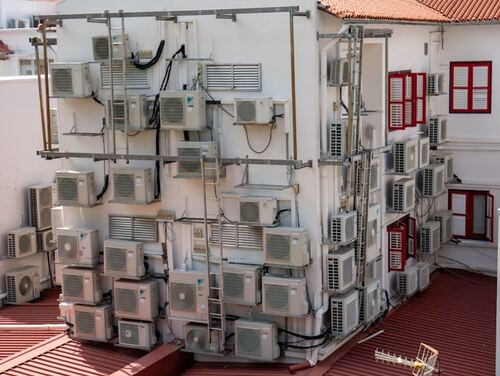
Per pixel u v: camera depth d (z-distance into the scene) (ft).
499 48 84.99
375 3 74.18
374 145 71.67
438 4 87.86
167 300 68.49
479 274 86.99
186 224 67.31
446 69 87.04
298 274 64.08
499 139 85.46
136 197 67.00
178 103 64.34
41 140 85.76
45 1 132.57
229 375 64.44
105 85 68.64
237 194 65.05
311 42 61.62
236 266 64.75
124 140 68.95
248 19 63.41
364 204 67.21
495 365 62.59
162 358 65.05
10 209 82.69
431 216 85.15
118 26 67.87
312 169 62.75
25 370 64.64
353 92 63.57
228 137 65.26
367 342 68.33
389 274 75.66
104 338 69.46
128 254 67.72
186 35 65.57
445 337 69.36
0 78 82.58
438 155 85.20
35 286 82.69
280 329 65.10
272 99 62.59
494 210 86.28
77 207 70.79
